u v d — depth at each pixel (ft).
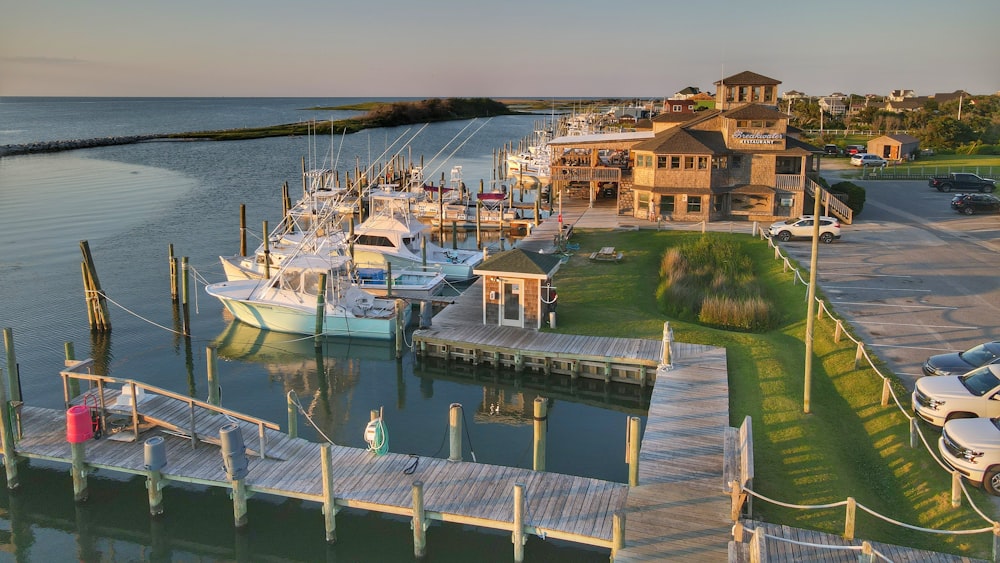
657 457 62.18
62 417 72.43
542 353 90.22
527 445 76.02
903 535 51.65
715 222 166.20
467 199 209.67
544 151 268.62
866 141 366.84
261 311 109.19
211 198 228.43
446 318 104.27
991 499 53.52
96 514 63.21
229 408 85.25
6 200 218.59
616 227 162.91
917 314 96.58
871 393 73.15
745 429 58.08
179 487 66.28
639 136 200.34
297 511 62.59
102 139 431.84
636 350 89.66
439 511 55.42
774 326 100.68
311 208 171.94
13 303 120.26
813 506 50.26
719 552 49.39
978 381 63.41
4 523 62.69
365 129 542.16
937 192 207.21
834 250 134.51
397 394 90.12
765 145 166.50
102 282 133.08
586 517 54.24
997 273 116.26
